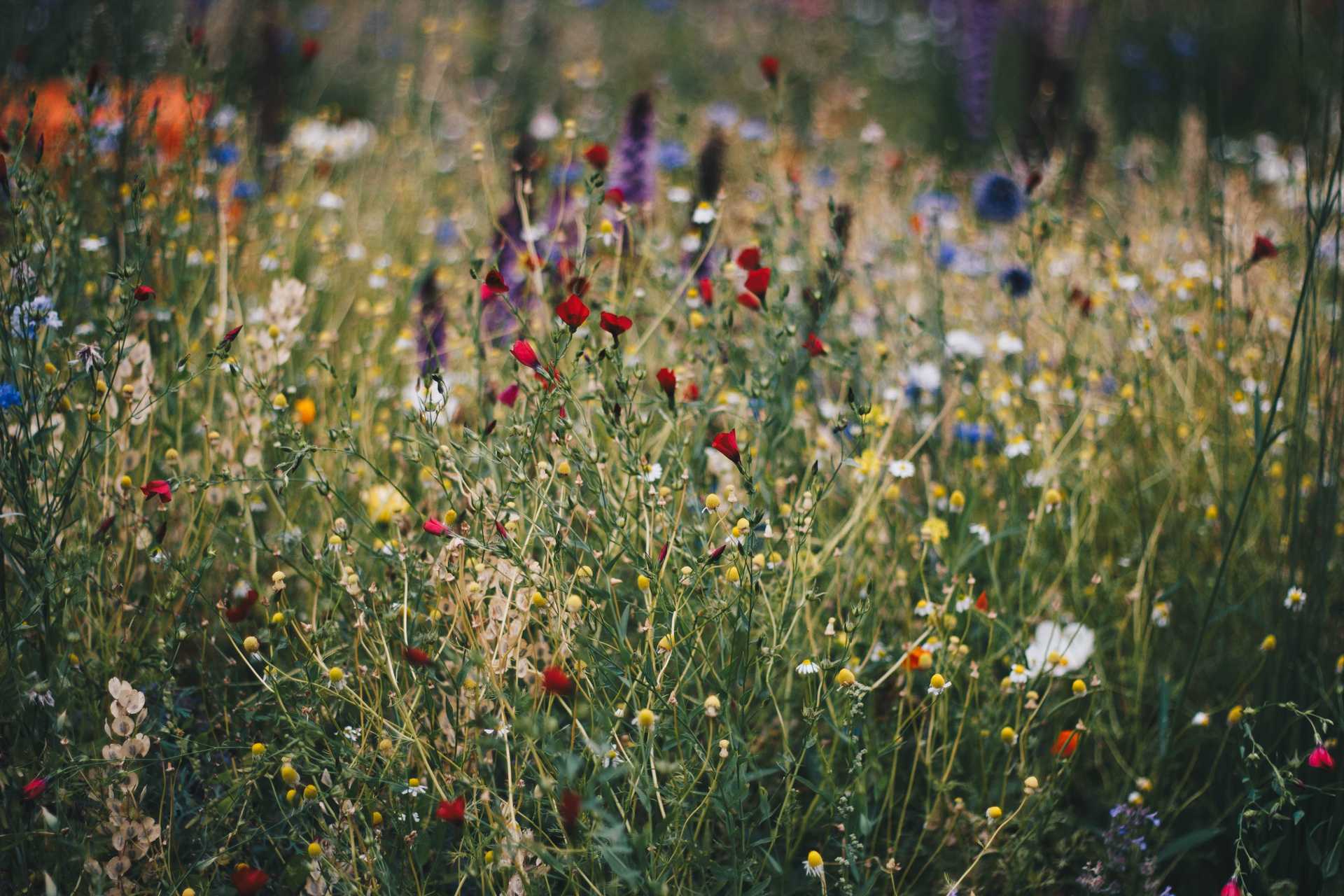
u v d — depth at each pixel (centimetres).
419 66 735
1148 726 280
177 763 219
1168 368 333
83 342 290
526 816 204
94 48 341
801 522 221
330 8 802
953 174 527
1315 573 259
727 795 205
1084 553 304
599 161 278
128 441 256
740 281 306
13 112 334
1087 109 559
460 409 299
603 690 213
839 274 306
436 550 249
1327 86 265
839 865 222
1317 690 251
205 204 354
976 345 333
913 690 262
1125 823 239
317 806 215
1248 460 321
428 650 216
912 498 309
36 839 206
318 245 412
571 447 234
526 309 315
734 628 221
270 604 236
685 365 282
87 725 224
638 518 237
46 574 213
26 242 242
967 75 738
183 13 477
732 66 870
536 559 243
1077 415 305
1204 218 365
